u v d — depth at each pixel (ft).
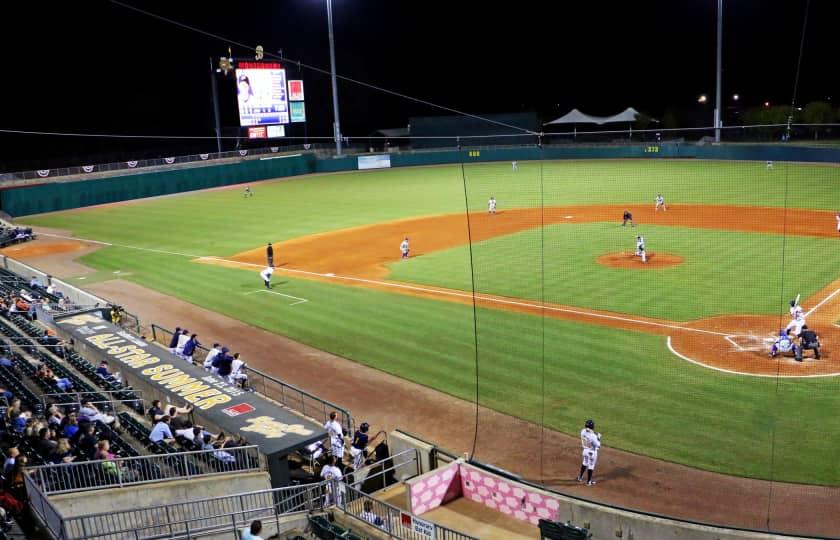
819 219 140.46
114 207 217.56
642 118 305.32
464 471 53.62
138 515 45.42
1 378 65.77
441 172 269.44
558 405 65.41
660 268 109.91
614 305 92.89
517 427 61.87
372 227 161.58
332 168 288.30
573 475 53.67
